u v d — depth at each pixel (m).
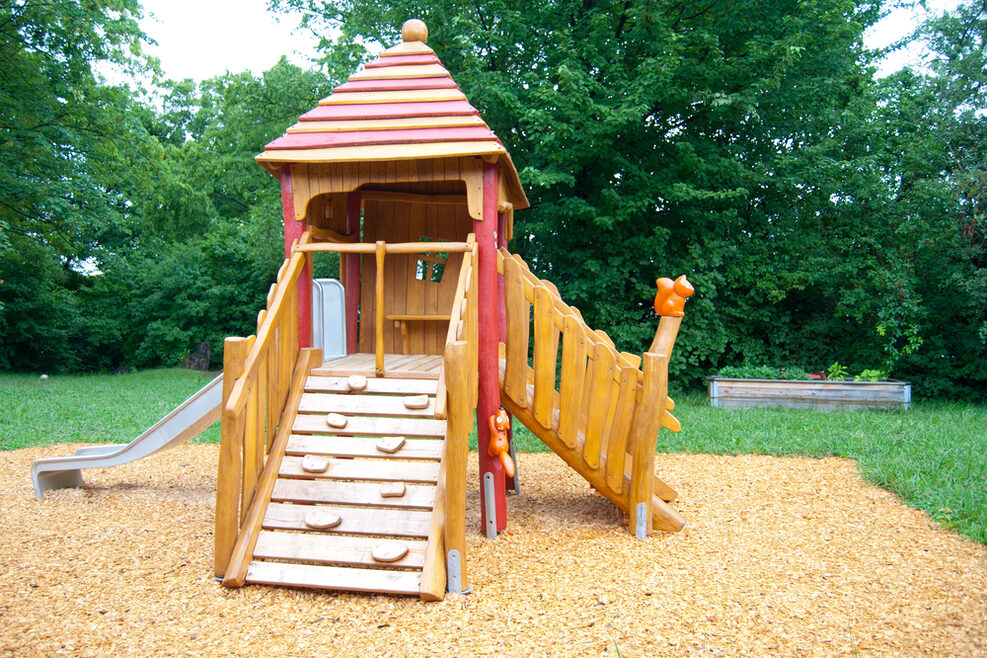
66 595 3.50
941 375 12.66
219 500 3.59
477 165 4.16
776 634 3.00
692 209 11.41
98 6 13.70
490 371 4.36
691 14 11.30
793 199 12.38
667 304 4.67
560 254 11.81
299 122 4.44
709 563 3.91
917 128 11.98
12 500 5.40
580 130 9.96
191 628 3.12
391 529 3.57
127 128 15.05
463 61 10.62
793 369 11.62
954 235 11.44
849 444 7.22
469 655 2.84
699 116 11.81
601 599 3.37
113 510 5.13
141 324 22.44
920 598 3.38
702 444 7.45
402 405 3.93
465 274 3.90
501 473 4.55
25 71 12.96
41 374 19.88
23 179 12.84
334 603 3.37
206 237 23.05
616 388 4.71
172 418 5.22
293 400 4.12
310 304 4.40
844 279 11.98
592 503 5.42
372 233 5.50
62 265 22.39
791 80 11.13
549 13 10.91
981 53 11.77
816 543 4.25
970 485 5.33
